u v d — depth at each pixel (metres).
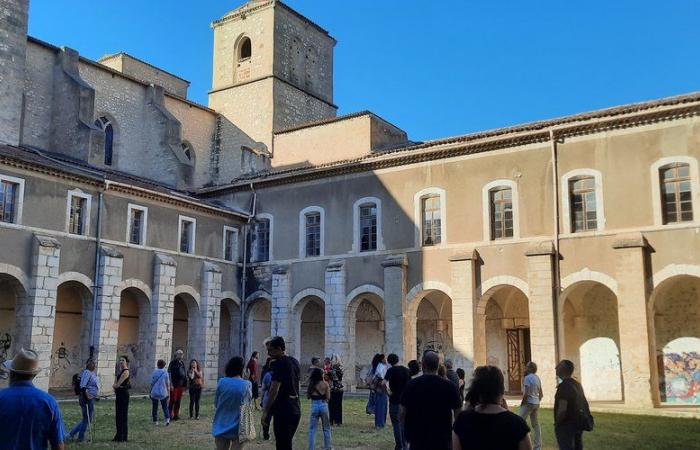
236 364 9.95
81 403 16.31
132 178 35.41
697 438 16.95
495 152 28.95
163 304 30.94
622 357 24.52
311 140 39.31
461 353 27.91
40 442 5.81
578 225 26.72
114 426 18.98
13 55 31.67
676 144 25.08
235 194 37.09
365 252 31.84
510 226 28.33
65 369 30.72
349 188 33.00
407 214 30.92
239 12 47.25
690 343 26.81
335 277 32.09
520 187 28.09
